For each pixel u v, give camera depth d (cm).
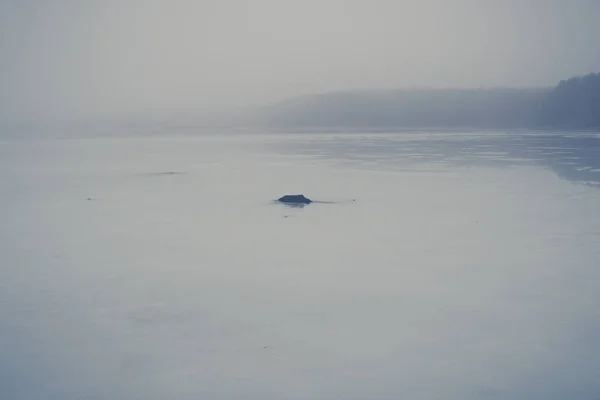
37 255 2869
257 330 1767
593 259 2603
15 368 1519
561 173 6669
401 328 1764
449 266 2527
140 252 2912
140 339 1706
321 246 3011
